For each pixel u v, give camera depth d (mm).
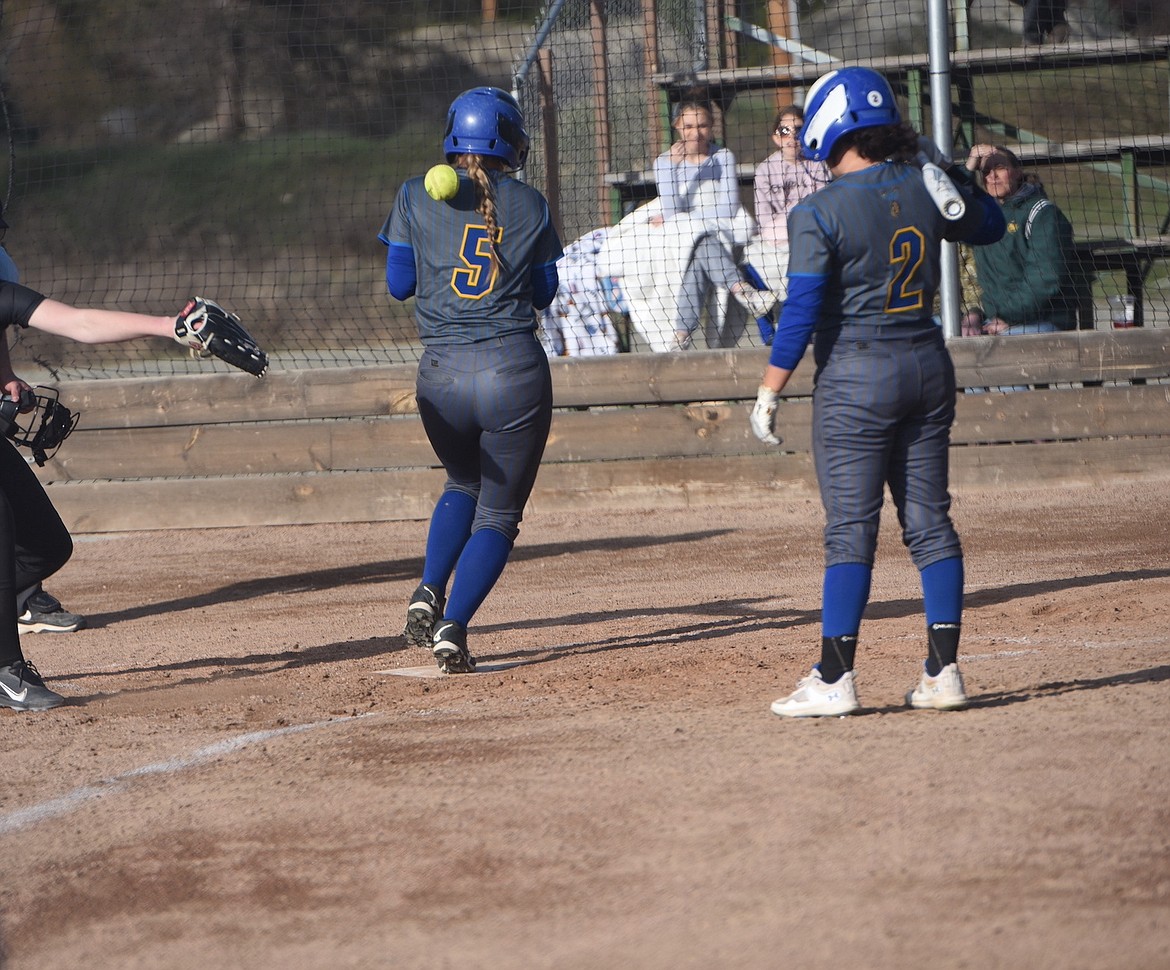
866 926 11023
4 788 16406
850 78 16547
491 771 15742
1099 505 35562
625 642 23891
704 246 41000
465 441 22281
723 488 38531
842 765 14891
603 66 44938
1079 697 17266
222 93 98062
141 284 85938
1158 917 10852
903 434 16797
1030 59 43344
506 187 21688
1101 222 49031
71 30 83938
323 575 32719
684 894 11883
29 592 27844
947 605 16844
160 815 14992
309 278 83625
